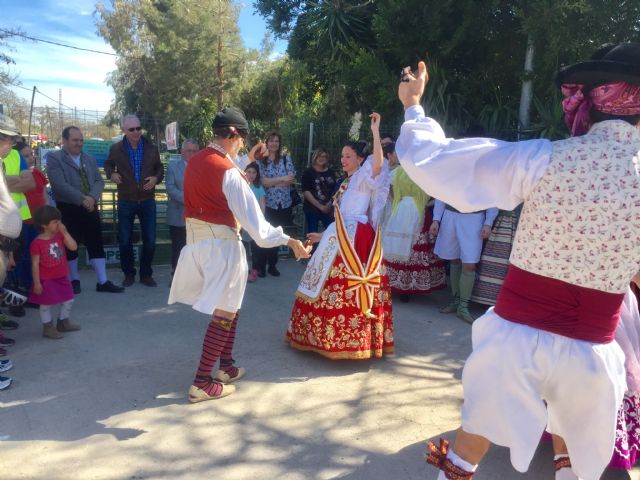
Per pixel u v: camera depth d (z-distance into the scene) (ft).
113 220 23.98
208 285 11.46
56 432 10.53
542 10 21.62
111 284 20.30
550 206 5.80
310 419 11.45
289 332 15.10
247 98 87.76
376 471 9.70
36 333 15.75
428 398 12.66
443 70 25.71
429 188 6.37
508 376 6.07
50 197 20.36
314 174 25.00
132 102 104.78
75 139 19.47
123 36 103.65
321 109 41.29
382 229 20.10
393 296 21.44
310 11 36.32
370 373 13.96
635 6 20.70
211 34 91.71
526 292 6.10
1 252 12.50
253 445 10.37
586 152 5.78
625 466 9.19
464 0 24.34
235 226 11.84
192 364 13.93
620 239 5.71
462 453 6.84
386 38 26.40
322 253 14.37
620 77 5.76
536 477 9.71
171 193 21.75
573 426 6.37
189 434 10.66
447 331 17.61
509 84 26.96
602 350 6.03
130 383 12.74
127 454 9.89
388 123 28.12
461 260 18.79
